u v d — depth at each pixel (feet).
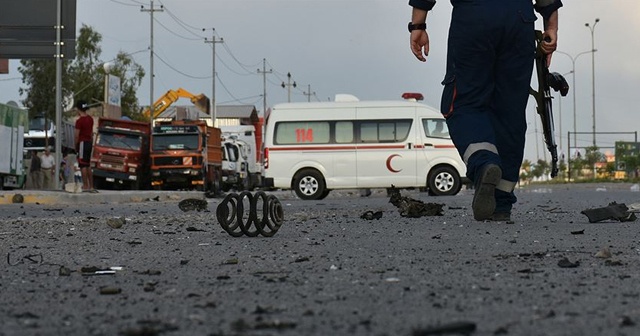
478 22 26.76
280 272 16.30
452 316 10.95
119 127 129.70
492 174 26.48
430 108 89.04
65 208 55.11
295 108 90.02
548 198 67.62
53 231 30.14
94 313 11.75
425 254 19.47
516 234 25.11
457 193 90.27
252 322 10.58
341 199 80.12
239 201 25.61
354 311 11.45
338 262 17.92
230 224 26.37
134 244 23.93
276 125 90.17
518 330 9.95
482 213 27.48
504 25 26.78
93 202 70.18
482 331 9.86
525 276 15.10
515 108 27.96
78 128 72.84
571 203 54.65
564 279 14.69
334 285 14.20
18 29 83.05
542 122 28.35
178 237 26.27
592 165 298.97
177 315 11.34
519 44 27.17
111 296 13.43
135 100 297.33
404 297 12.69
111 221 31.89
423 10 27.76
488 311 11.32
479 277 15.01
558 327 10.14
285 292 13.48
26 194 68.03
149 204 63.93
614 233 25.39
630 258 18.24
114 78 221.25
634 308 11.58
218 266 17.80
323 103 89.81
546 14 28.19
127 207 56.70
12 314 11.75
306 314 11.23
